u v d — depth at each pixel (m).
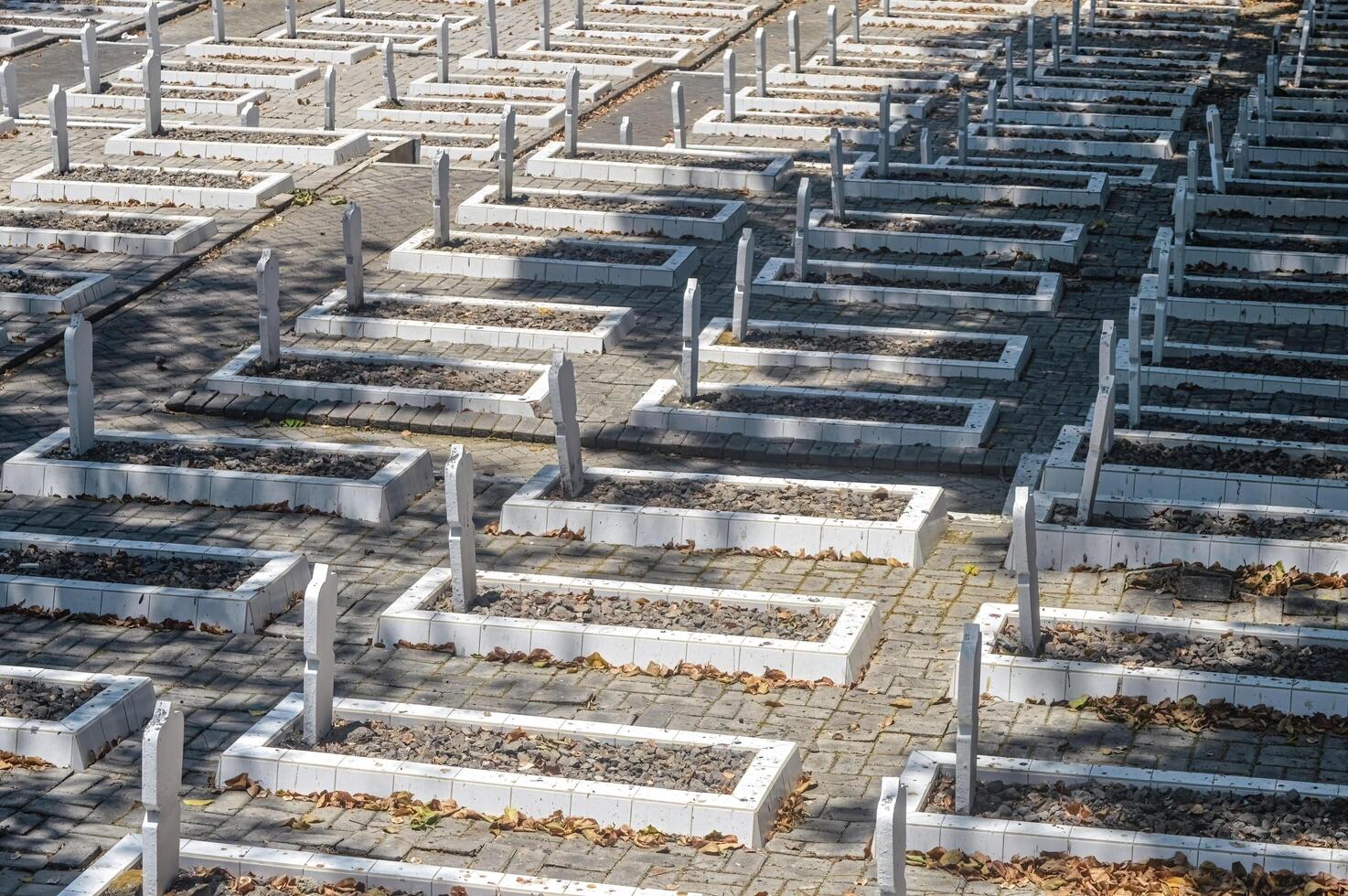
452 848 10.74
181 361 19.48
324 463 16.25
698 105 32.00
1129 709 12.23
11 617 13.77
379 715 12.01
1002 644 12.88
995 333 20.05
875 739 12.08
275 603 13.95
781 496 15.53
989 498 16.16
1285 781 10.98
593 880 10.41
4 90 29.34
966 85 33.38
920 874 10.41
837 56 35.66
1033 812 10.73
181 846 10.39
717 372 19.02
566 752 11.50
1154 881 10.04
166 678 12.95
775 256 22.98
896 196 25.78
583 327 19.94
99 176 25.42
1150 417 17.03
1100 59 35.28
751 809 10.74
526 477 16.66
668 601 13.70
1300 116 30.67
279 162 27.23
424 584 13.98
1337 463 15.74
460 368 18.86
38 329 20.11
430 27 37.81
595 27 38.25
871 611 13.41
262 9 39.91
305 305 21.20
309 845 10.77
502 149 24.44
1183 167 27.55
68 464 16.05
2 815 11.19
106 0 39.62
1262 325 20.28
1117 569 14.52
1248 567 14.23
